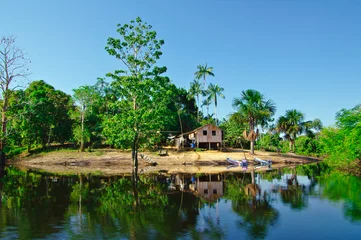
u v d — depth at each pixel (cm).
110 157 4866
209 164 4838
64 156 4944
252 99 5347
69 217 1289
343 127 3325
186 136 6412
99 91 5519
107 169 3981
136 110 3253
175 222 1206
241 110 5338
